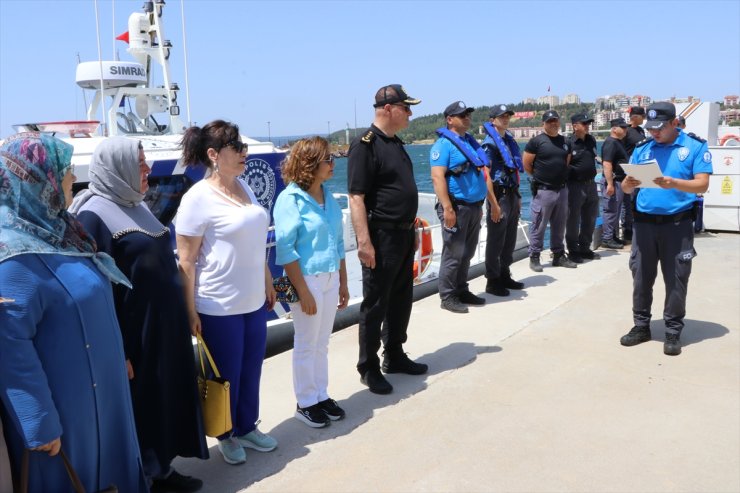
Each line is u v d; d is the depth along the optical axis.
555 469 3.40
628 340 5.26
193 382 3.07
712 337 5.41
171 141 5.62
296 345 3.88
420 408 4.16
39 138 2.32
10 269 2.20
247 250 3.29
